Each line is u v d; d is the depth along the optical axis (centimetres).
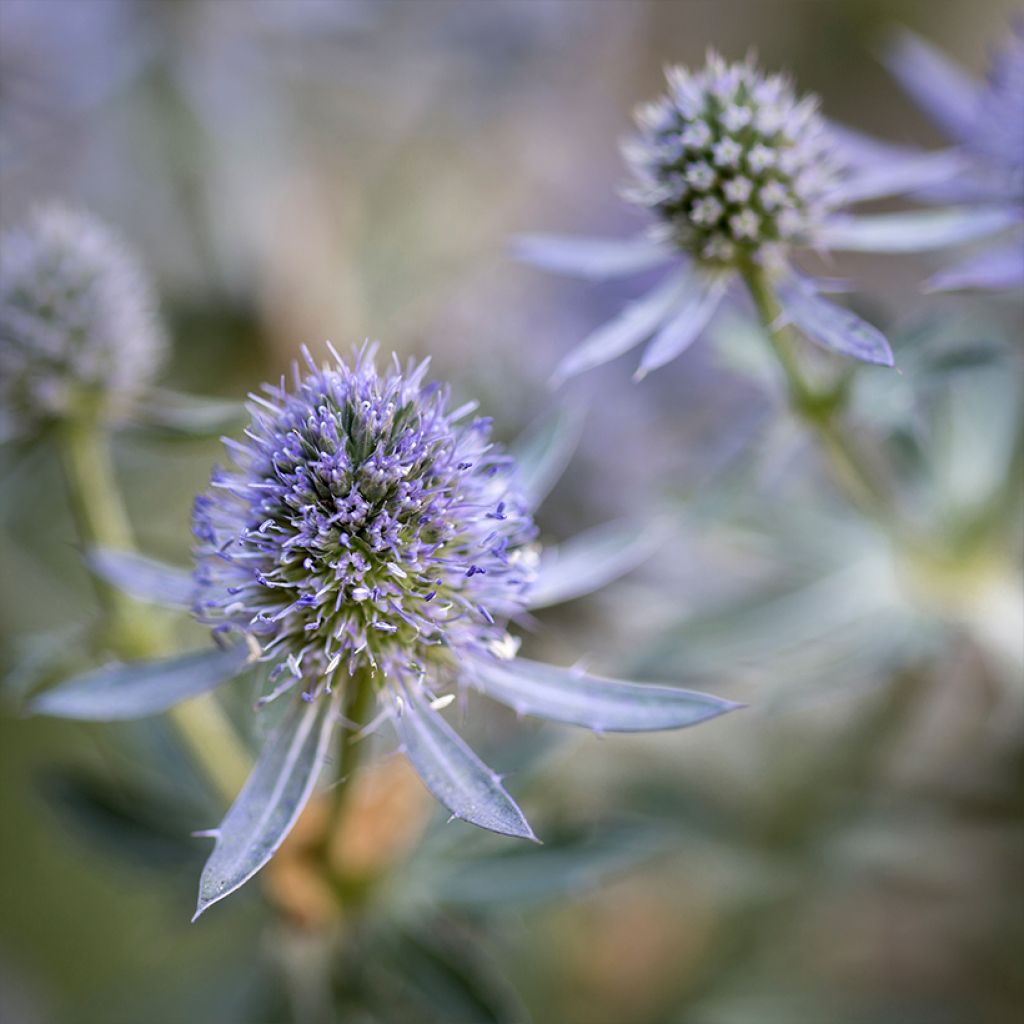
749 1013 31
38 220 28
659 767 30
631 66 38
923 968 32
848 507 29
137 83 32
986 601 29
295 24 32
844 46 38
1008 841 31
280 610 25
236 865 24
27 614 31
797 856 30
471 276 33
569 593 26
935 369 27
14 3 31
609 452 31
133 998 30
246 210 32
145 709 25
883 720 30
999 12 37
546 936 31
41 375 27
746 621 29
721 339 28
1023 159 27
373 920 26
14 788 31
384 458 25
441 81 34
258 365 32
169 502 31
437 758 24
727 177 26
